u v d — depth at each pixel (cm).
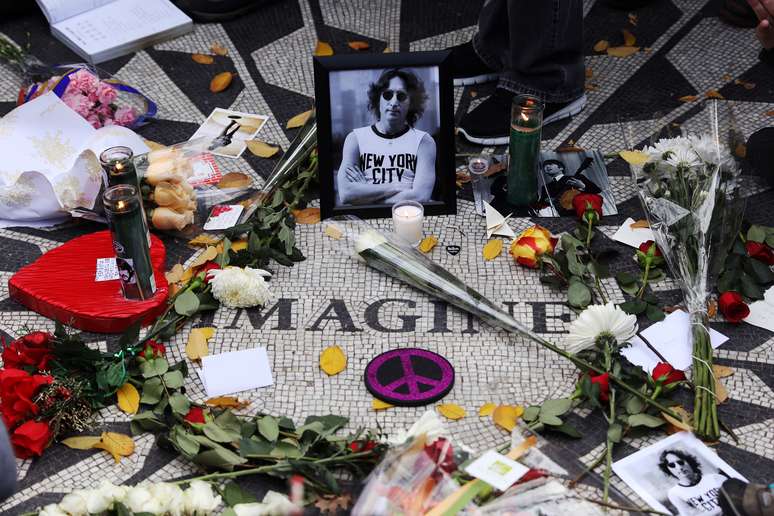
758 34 278
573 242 249
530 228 251
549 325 236
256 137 312
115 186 225
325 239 267
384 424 208
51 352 214
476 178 288
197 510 177
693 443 200
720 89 330
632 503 184
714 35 361
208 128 318
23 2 383
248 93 337
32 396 203
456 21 376
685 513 184
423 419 183
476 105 325
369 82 255
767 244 254
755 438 203
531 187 273
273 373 224
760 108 318
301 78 344
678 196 238
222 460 191
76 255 254
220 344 232
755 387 216
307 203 282
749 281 240
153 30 365
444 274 240
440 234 268
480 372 222
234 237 266
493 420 202
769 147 279
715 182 235
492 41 328
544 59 305
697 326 219
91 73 312
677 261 239
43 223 277
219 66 352
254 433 201
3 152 269
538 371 221
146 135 314
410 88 256
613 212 273
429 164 265
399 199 268
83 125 275
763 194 278
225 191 285
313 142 283
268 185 280
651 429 205
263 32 373
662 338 229
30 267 249
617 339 219
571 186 284
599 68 345
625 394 209
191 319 240
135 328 220
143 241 229
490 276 253
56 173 269
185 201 266
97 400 213
